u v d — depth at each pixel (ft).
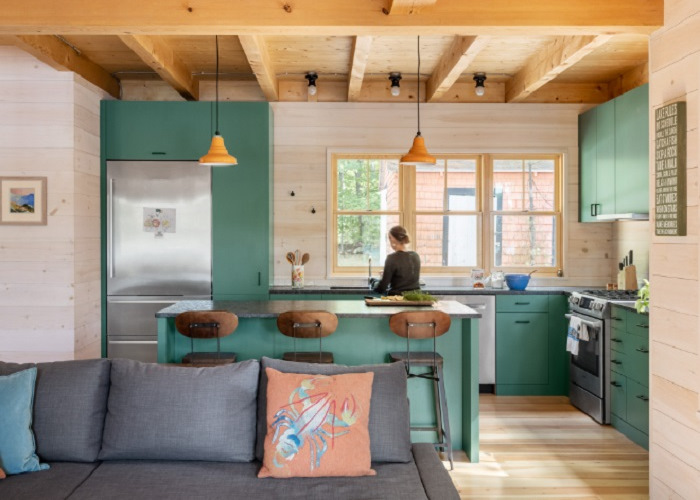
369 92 20.52
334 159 20.76
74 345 16.35
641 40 15.79
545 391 19.19
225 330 12.67
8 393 8.66
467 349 13.66
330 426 8.48
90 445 8.94
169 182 18.71
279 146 20.45
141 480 8.17
